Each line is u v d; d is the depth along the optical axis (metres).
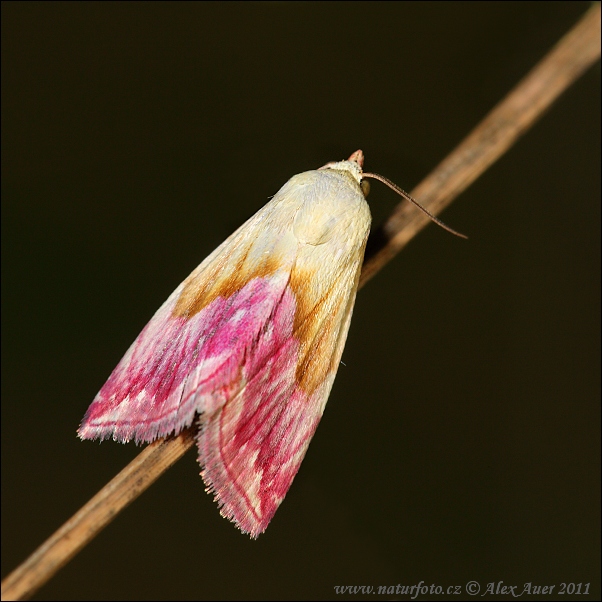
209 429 0.09
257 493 0.09
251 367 0.09
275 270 0.09
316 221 0.09
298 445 0.09
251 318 0.09
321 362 0.09
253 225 0.09
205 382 0.09
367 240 0.09
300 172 0.09
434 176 0.09
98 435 0.09
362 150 0.09
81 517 0.09
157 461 0.09
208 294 0.09
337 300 0.09
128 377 0.09
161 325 0.09
